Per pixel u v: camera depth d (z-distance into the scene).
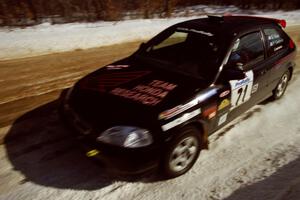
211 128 3.90
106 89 3.59
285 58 5.17
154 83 3.66
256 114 5.09
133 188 3.35
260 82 4.59
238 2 16.84
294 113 5.24
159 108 3.24
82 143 3.27
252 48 4.41
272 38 4.91
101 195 3.22
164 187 3.38
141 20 12.10
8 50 7.60
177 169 3.48
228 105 4.02
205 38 4.15
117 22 11.49
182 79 3.73
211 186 3.41
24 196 3.16
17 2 10.83
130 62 4.26
